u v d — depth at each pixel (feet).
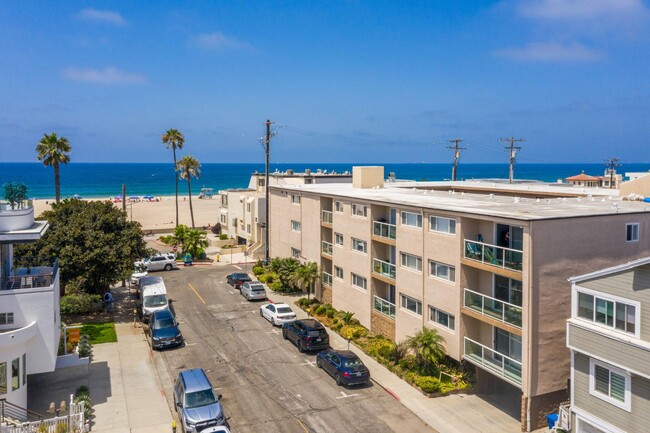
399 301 110.63
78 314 136.05
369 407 86.69
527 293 78.02
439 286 97.76
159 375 99.04
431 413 84.64
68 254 126.93
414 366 98.84
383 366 103.40
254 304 147.64
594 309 67.72
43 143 200.23
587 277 67.97
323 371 101.30
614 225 84.99
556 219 79.41
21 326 80.89
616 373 65.16
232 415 83.66
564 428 73.97
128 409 84.89
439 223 98.48
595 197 119.75
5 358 75.72
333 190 153.07
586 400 69.05
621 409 64.49
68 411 82.99
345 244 132.46
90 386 93.45
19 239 79.92
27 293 81.15
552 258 79.46
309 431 78.74
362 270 125.08
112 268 131.34
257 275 180.65
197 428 74.59
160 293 137.39
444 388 91.04
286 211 171.42
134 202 452.35
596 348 66.23
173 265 195.52
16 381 77.82
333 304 139.85
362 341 115.85
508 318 83.51
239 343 116.47
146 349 112.27
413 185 178.40
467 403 88.63
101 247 129.39
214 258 216.33
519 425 81.20
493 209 91.61
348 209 130.62
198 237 212.64
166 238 240.73
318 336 110.32
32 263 117.60
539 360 79.15
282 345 115.44
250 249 218.38
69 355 103.19
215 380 97.04
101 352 110.01
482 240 93.71
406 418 83.05
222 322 131.44
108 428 78.54
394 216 117.39
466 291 92.12
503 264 83.51
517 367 81.82
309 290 148.46
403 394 91.25
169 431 78.13
